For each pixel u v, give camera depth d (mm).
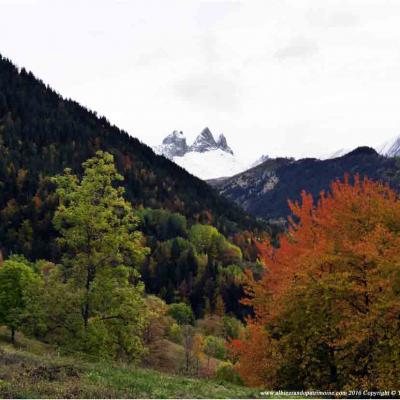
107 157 30859
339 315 21297
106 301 29500
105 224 30266
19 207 171250
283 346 23859
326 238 23562
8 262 56781
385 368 19828
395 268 19906
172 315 97625
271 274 25781
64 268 31094
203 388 19109
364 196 24438
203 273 143625
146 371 22516
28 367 18078
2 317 54656
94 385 16562
